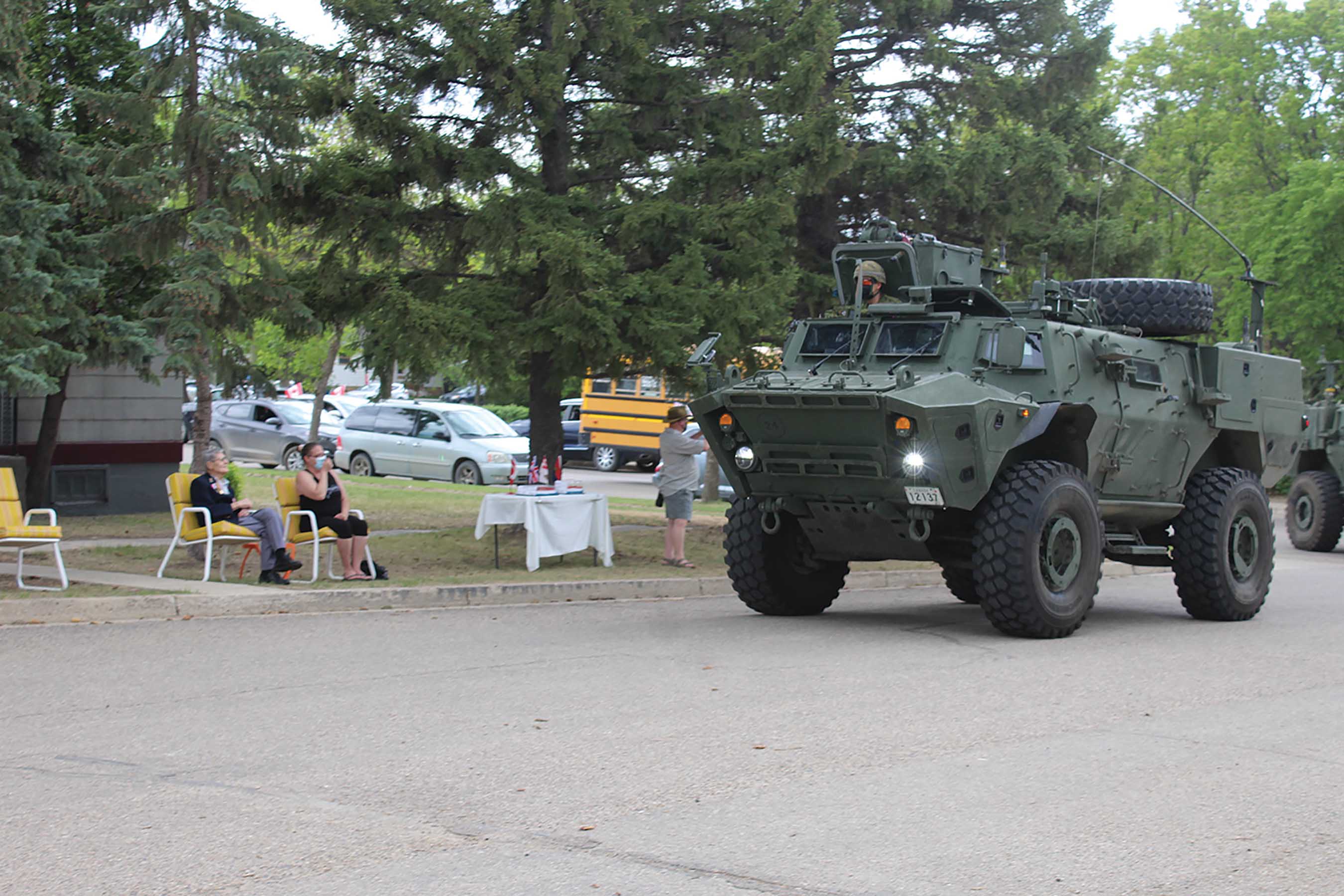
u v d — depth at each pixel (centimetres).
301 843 502
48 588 1153
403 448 3020
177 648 944
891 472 1038
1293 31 3781
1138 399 1186
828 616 1201
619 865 481
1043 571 1053
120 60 1661
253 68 1364
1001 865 487
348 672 860
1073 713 760
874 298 1212
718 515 2220
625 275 1465
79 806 548
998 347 1065
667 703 766
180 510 1275
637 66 1523
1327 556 2025
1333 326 3381
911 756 650
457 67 1423
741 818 541
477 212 1439
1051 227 1973
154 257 1448
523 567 1461
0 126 1359
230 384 1478
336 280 1488
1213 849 509
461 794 571
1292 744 691
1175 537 1229
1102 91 3822
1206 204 3741
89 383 1931
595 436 3838
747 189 1562
